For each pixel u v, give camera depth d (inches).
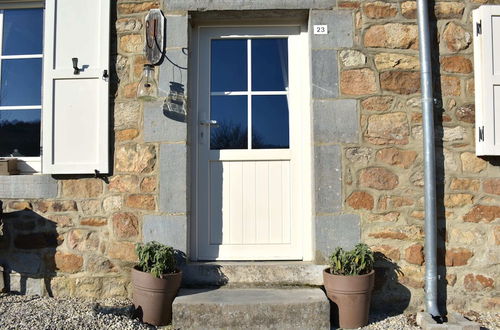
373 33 146.9
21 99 159.2
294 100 155.0
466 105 145.7
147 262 133.0
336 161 144.3
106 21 148.3
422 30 143.6
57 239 146.4
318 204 143.6
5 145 158.4
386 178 143.7
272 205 153.4
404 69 146.0
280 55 157.9
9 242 147.4
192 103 154.3
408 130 144.6
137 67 148.6
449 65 146.5
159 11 147.9
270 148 154.9
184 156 145.4
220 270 143.7
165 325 130.3
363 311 130.2
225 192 154.0
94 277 144.9
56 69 148.2
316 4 147.6
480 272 142.5
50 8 149.6
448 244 143.1
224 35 156.9
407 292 141.9
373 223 143.0
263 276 143.1
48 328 117.5
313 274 142.5
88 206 146.3
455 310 141.8
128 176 145.9
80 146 146.6
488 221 143.2
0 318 123.3
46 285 145.7
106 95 146.5
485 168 144.3
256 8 147.8
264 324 125.6
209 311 125.9
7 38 160.9
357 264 132.0
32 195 147.4
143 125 146.7
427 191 140.3
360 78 145.9
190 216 151.1
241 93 156.6
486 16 142.4
